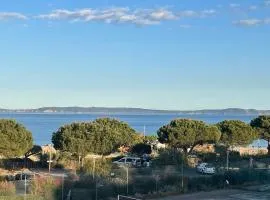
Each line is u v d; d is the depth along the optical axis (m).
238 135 86.06
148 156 78.62
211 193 51.44
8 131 65.38
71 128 72.25
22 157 76.38
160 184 50.88
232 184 56.53
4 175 59.09
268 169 64.38
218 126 88.06
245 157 80.94
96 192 42.69
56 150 77.94
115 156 82.44
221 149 83.00
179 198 48.00
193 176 57.25
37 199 39.75
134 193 47.34
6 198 38.25
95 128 72.38
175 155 74.56
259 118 91.31
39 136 194.50
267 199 48.59
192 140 80.75
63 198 41.66
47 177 45.59
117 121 82.62
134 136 83.25
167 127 82.12
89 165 65.81
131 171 57.31
